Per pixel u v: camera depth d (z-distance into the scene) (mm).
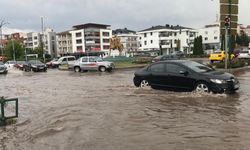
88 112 9609
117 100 11641
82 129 7602
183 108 9688
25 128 8094
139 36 115625
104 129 7520
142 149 5945
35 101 12695
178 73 12711
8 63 52438
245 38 119062
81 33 112062
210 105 10008
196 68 12672
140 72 14203
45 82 21953
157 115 8867
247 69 24906
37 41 131000
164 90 13344
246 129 7125
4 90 17828
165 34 106562
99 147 6168
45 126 8172
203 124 7695
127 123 8039
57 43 124625
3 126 8375
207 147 5941
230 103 10266
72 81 21562
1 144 6738
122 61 55031
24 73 36562
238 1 23141
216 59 36875
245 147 5879
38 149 6273
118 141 6516
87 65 32781
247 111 9000
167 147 6020
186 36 108125
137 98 11867
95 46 112000
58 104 11508
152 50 106562
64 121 8578
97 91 14727
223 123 7723
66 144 6480
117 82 18891
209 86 11836
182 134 6887
